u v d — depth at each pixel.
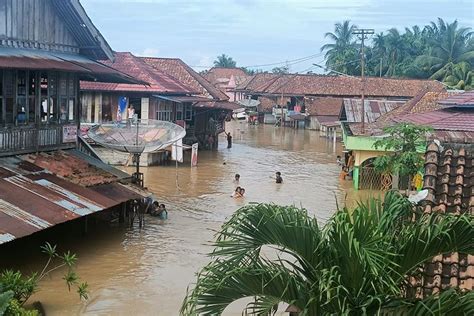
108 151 36.09
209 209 25.52
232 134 63.75
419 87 72.06
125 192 20.81
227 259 6.77
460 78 71.50
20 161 18.88
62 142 21.70
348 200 28.08
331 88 75.25
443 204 8.88
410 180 21.38
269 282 6.52
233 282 6.49
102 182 19.97
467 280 7.73
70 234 20.44
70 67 19.00
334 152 48.75
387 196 7.45
